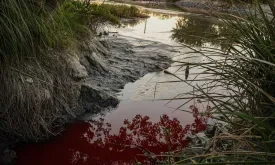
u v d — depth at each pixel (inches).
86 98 184.5
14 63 135.1
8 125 133.9
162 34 462.9
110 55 295.6
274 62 77.6
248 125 75.5
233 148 71.8
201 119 165.2
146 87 226.2
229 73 90.3
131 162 130.8
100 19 415.8
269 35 87.3
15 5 134.9
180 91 219.8
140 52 327.3
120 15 648.4
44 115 144.8
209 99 83.8
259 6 89.1
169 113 180.9
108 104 188.4
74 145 142.8
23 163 125.8
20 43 134.2
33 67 142.3
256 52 84.3
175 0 1145.4
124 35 421.1
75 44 202.2
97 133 154.4
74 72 178.9
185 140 144.2
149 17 692.7
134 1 1124.5
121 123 166.7
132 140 147.1
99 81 221.8
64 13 214.8
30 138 139.6
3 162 123.5
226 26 104.3
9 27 130.8
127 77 242.7
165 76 254.7
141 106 191.3
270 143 65.1
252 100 86.8
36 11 153.3
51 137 146.3
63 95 160.9
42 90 142.6
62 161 130.9
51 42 159.6
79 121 164.9
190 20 632.4
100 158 134.0
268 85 83.0
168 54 328.5
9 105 131.0
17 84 133.2
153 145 141.7
